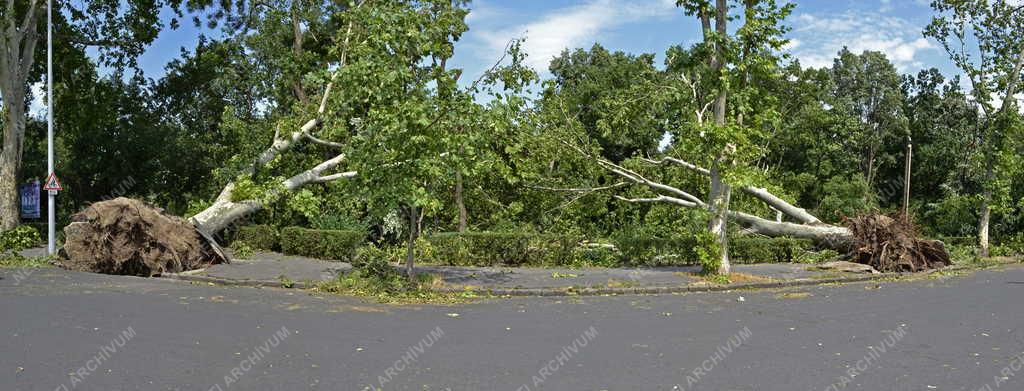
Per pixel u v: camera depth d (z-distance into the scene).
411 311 11.16
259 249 22.30
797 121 31.28
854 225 20.31
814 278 16.86
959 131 46.78
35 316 9.52
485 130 14.58
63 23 30.08
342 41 21.30
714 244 16.47
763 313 11.38
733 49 15.84
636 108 20.50
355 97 14.87
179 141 34.81
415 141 13.37
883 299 13.42
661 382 6.72
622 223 27.06
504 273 17.03
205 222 20.78
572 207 23.66
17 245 21.75
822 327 9.95
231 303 11.30
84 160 34.03
